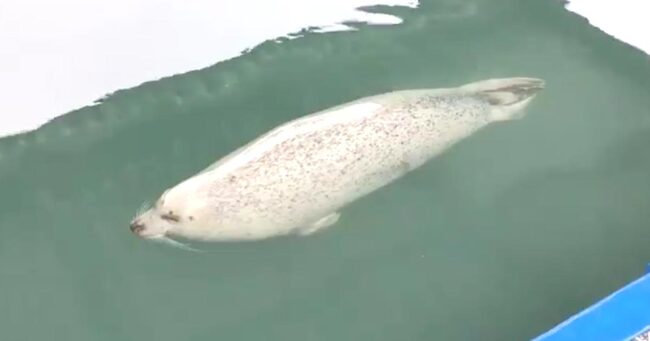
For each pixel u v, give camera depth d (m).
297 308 2.32
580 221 2.50
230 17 2.83
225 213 2.14
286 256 2.41
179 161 2.62
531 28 2.98
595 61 2.88
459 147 2.62
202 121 2.72
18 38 2.63
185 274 2.39
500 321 2.28
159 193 2.54
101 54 2.73
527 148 2.64
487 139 2.65
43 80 2.69
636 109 2.75
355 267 2.40
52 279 2.39
